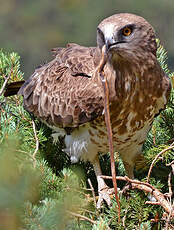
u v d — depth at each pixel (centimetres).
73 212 533
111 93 853
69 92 921
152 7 2944
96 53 888
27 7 3384
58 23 3359
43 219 561
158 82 866
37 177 419
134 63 836
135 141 916
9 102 1002
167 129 957
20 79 1039
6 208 391
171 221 733
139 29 817
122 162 1012
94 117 881
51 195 712
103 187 898
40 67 1048
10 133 822
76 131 923
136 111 870
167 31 2861
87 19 3319
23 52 3234
